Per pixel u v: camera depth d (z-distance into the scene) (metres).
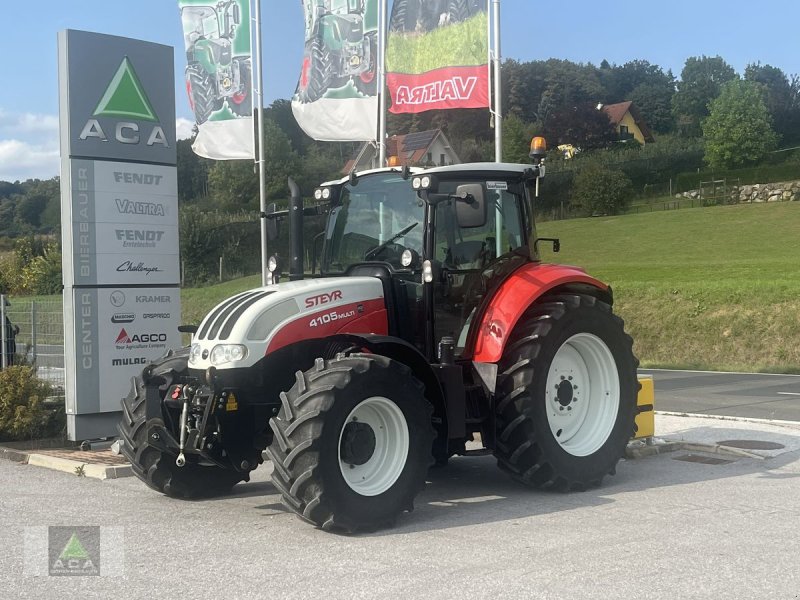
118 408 9.43
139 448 6.83
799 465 8.10
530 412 6.77
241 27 14.02
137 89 9.52
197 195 65.62
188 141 67.81
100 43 9.24
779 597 4.47
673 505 6.54
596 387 7.54
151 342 9.66
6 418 9.52
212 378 6.08
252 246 36.00
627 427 7.50
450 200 7.06
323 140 12.67
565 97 94.19
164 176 9.77
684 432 9.92
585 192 54.97
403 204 7.01
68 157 9.09
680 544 5.43
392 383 5.96
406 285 6.92
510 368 6.87
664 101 108.06
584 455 7.14
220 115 14.25
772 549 5.31
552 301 7.33
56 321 10.80
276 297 6.33
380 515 5.82
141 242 9.59
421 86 11.55
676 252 38.25
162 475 6.88
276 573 4.95
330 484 5.62
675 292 23.95
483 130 65.19
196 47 14.38
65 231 9.18
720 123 70.62
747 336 20.98
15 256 37.06
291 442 5.65
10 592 4.71
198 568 5.07
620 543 5.46
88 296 9.23
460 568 4.98
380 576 4.85
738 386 15.55
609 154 73.00
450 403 6.56
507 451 6.89
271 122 55.75
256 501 6.95
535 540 5.57
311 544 5.56
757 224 43.69
